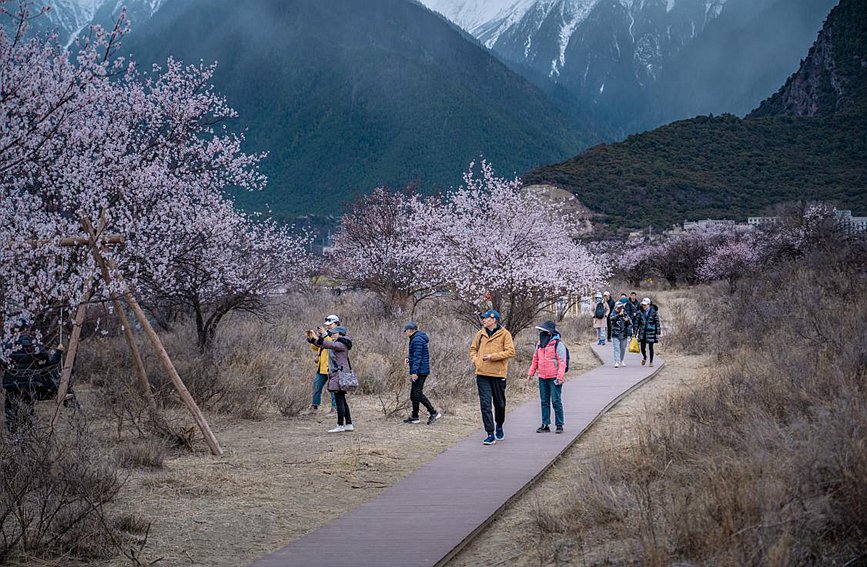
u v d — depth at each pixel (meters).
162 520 7.82
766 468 6.70
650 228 86.31
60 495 7.63
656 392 16.17
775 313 21.47
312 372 17.67
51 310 10.27
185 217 13.37
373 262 29.91
